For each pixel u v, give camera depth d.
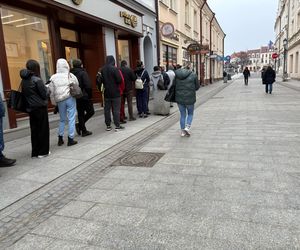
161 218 3.22
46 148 5.68
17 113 7.70
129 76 9.07
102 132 7.78
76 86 6.29
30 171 4.93
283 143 5.97
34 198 3.94
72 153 5.89
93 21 10.10
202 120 9.16
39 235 3.03
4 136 6.56
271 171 4.44
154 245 2.74
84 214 3.41
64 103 6.25
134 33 13.26
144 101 10.02
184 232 2.93
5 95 6.70
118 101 7.76
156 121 9.24
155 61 16.44
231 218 3.14
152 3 15.88
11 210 3.62
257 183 4.02
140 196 3.81
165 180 4.31
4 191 4.18
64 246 2.81
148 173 4.64
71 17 9.45
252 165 4.75
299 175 4.25
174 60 20.22
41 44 8.89
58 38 9.11
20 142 6.73
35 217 3.42
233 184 4.03
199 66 28.48
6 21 7.65
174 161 5.16
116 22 11.61
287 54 37.41
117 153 5.84
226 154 5.41
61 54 9.30
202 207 3.42
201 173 4.51
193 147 6.01
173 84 6.92
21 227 3.21
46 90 5.52
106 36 11.23
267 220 3.07
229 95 17.66
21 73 5.32
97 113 10.30
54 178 4.61
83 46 11.30
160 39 17.02
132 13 13.09
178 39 20.64
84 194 3.98
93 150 6.06
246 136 6.71
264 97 15.23
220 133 7.17
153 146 6.27
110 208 3.53
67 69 6.30
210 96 17.52
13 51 7.95
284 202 3.44
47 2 7.91
